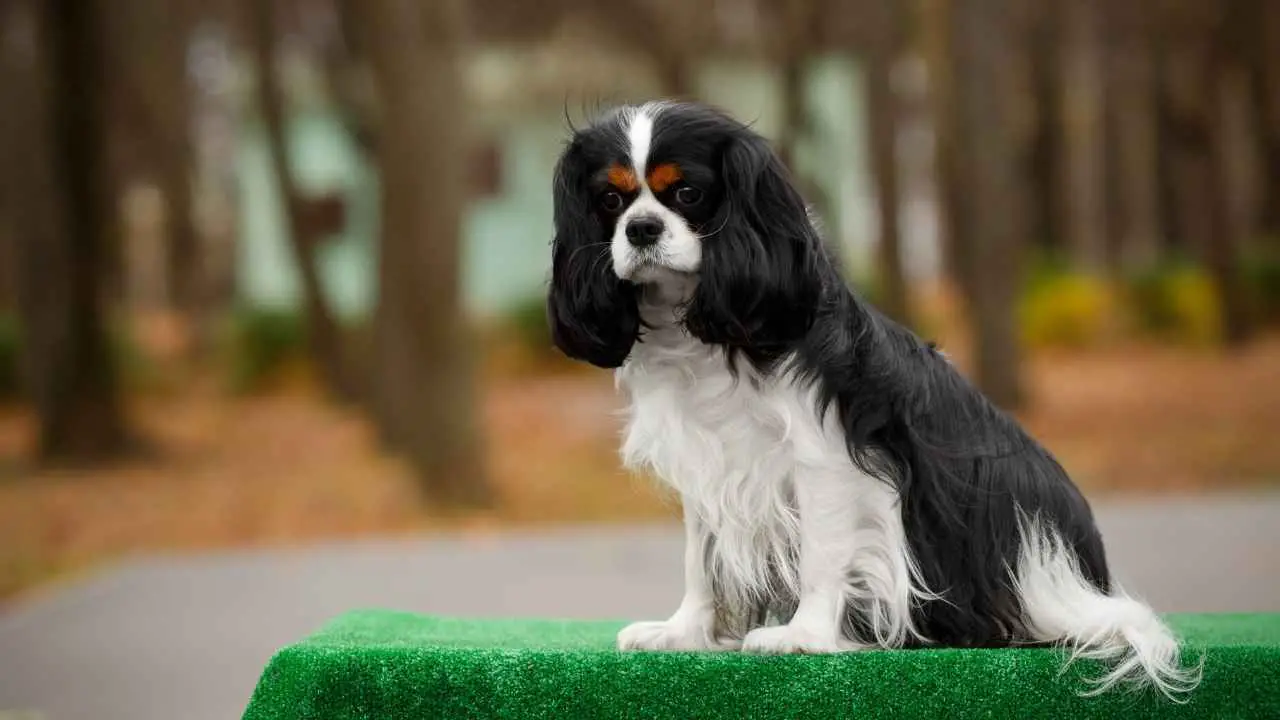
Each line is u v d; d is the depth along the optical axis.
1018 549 4.16
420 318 14.38
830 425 3.97
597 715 3.86
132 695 7.51
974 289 19.95
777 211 3.93
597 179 4.05
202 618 9.55
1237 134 35.22
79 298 18.75
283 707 3.92
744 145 3.93
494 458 17.88
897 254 22.20
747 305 3.87
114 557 12.62
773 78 26.86
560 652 3.92
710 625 4.27
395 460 17.28
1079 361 27.28
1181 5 29.03
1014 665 3.83
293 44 27.67
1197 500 14.02
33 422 20.12
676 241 3.89
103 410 18.83
